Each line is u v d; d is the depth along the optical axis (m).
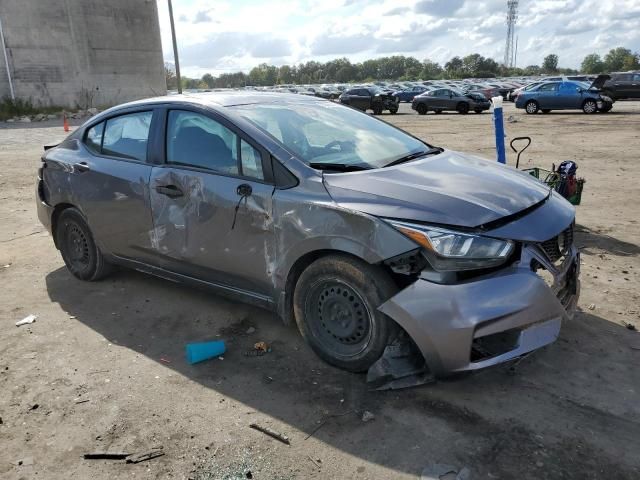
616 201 8.02
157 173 4.17
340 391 3.30
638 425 2.95
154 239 4.29
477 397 3.21
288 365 3.61
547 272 3.18
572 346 3.77
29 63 33.28
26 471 2.70
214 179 3.83
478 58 141.50
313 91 52.06
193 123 4.05
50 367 3.64
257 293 3.82
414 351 3.28
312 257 3.49
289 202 3.44
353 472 2.66
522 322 2.96
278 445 2.85
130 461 2.75
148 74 38.75
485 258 2.95
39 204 5.28
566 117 23.31
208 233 3.90
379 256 3.07
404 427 2.96
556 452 2.75
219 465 2.72
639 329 4.01
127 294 4.83
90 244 4.97
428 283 2.98
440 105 30.50
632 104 30.05
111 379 3.49
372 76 187.62
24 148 16.98
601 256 5.60
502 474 2.61
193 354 3.65
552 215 3.33
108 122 4.73
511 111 29.36
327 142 3.94
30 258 5.91
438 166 3.79
